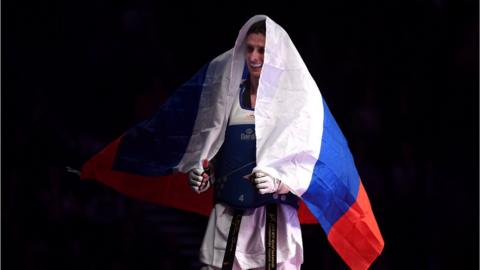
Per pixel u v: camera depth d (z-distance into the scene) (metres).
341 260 18.33
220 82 9.05
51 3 25.00
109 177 10.03
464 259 18.81
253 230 8.52
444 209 19.38
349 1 24.16
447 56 22.62
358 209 8.67
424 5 23.48
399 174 19.42
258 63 8.61
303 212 9.74
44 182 20.28
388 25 23.64
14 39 24.22
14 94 22.72
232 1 25.52
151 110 22.50
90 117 24.09
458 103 21.80
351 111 21.70
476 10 22.72
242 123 8.70
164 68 24.98
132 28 25.09
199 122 9.10
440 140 21.17
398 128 21.30
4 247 18.58
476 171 20.58
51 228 19.03
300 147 8.13
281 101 8.38
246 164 8.53
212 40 25.75
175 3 25.94
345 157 8.64
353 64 22.97
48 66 24.33
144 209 21.97
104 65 24.70
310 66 23.42
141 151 9.52
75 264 18.58
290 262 8.61
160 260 19.39
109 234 19.33
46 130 22.20
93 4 25.23
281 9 24.70
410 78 22.50
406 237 18.75
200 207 10.10
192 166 8.78
